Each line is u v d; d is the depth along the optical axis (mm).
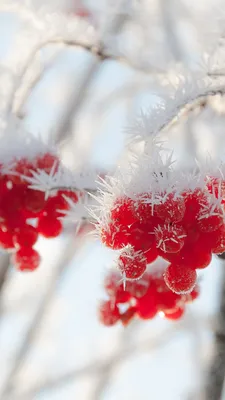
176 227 314
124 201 319
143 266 316
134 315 391
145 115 341
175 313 386
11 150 373
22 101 435
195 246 321
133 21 742
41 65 462
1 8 522
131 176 321
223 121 627
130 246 317
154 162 321
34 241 382
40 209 369
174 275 321
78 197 354
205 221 318
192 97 347
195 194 319
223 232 320
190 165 364
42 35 483
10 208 371
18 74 438
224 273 491
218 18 478
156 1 731
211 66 377
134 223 318
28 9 516
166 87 430
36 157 372
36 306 967
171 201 313
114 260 326
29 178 356
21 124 406
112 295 391
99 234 323
